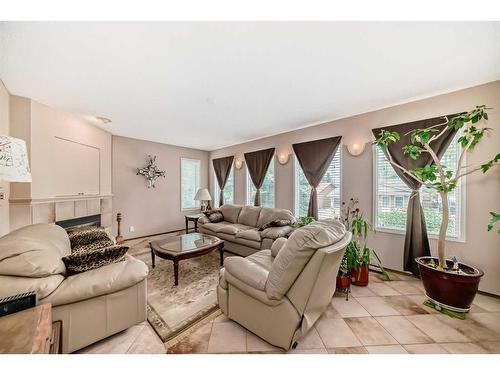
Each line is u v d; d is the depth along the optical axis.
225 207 4.50
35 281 1.23
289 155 4.07
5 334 0.85
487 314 1.82
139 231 4.67
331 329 1.63
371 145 2.97
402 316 1.81
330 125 3.43
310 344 1.47
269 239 2.95
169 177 5.25
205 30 1.41
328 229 1.48
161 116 3.19
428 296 1.98
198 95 2.46
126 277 1.51
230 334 1.58
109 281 1.44
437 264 2.08
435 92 2.38
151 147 4.89
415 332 1.60
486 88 2.15
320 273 1.31
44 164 2.70
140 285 1.60
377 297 2.12
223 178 5.57
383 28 1.40
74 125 3.18
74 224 3.16
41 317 0.98
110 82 2.13
